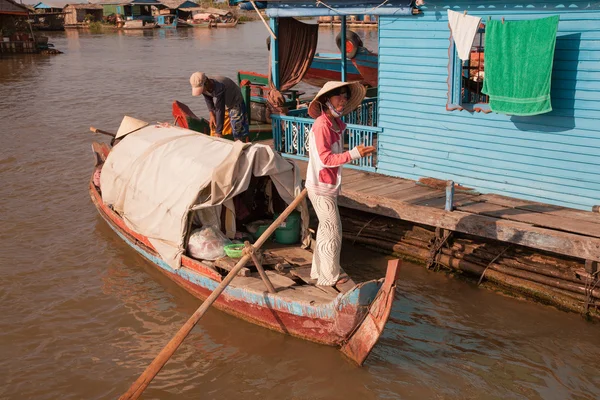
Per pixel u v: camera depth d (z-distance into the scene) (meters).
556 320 7.43
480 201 8.83
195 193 7.83
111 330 7.56
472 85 9.34
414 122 9.74
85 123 18.70
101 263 9.42
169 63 34.62
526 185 8.79
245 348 7.12
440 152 9.57
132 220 8.94
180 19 76.56
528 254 8.05
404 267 8.94
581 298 7.42
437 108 9.41
